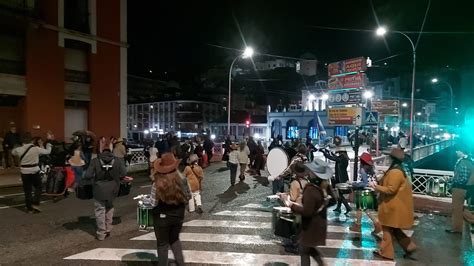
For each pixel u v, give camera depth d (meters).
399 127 55.47
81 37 22.58
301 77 97.38
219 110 97.06
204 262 6.19
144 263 6.08
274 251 6.79
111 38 24.48
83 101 23.25
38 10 19.84
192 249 6.88
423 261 6.31
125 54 25.50
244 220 9.15
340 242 7.34
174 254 5.31
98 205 7.39
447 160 41.69
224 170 20.05
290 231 6.30
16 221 8.80
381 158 16.94
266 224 8.76
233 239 7.54
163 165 5.34
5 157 17.38
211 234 7.90
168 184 5.19
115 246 6.96
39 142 11.94
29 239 7.39
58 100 21.52
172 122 91.56
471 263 6.21
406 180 6.31
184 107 90.62
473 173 7.92
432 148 33.69
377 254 6.60
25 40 20.06
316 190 5.00
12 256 6.39
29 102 20.16
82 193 7.59
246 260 6.30
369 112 13.67
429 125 65.00
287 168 10.71
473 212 8.21
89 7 23.30
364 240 7.48
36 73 20.44
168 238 5.32
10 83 19.36
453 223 8.11
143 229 7.77
